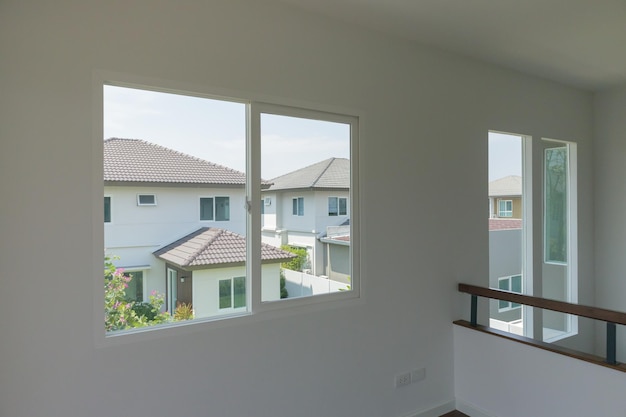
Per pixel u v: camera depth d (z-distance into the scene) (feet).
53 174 5.71
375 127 8.91
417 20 8.42
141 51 6.33
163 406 6.48
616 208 13.20
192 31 6.77
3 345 5.41
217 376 6.97
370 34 8.84
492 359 9.29
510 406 8.92
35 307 5.59
